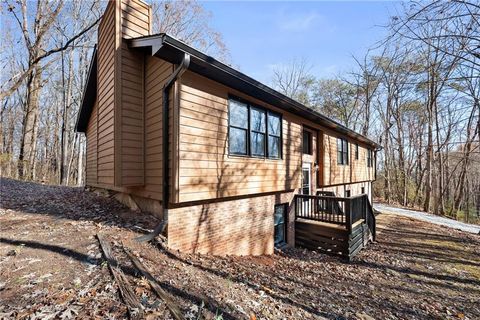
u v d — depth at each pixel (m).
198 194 4.84
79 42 16.80
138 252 3.69
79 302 2.26
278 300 3.62
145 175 5.50
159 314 2.21
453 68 5.58
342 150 12.54
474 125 17.83
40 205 6.57
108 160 6.00
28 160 14.72
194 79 4.85
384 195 27.70
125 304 2.27
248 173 6.14
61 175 16.05
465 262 7.69
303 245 7.92
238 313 2.68
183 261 4.12
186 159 4.62
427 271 6.65
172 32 17.64
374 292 4.93
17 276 2.68
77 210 5.98
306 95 29.41
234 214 6.08
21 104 22.41
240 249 6.21
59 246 3.59
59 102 23.41
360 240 7.84
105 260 3.19
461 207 24.08
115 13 5.25
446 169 22.30
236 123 5.86
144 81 5.61
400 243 9.45
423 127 22.44
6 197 7.65
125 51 5.28
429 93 15.79
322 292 4.50
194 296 2.76
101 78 6.67
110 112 5.77
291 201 8.14
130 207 6.19
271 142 7.10
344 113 27.98
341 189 12.83
